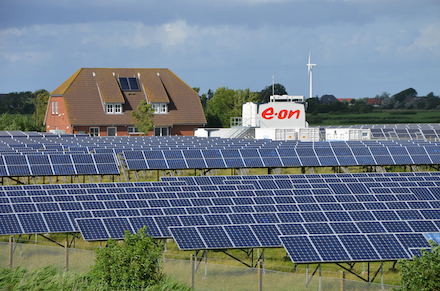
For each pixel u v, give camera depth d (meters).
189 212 56.88
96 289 37.84
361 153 106.19
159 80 199.62
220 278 45.31
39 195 60.97
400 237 49.75
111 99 185.38
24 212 52.28
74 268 43.75
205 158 97.75
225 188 69.19
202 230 50.03
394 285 46.22
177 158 96.44
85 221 50.94
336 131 153.75
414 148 109.00
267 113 165.62
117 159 98.19
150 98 191.38
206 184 74.94
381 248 48.28
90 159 90.38
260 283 42.53
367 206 61.75
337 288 45.78
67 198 60.38
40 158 87.50
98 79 192.88
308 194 67.06
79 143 124.88
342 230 52.84
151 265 39.47
